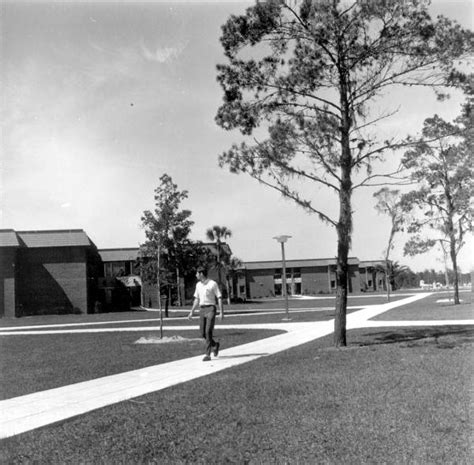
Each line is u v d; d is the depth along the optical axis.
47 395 8.59
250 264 98.62
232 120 13.12
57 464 4.82
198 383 8.70
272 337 17.92
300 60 13.01
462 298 38.97
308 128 12.60
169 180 21.19
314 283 98.50
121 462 4.77
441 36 11.55
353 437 5.10
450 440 4.86
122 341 18.56
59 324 35.50
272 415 6.11
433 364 9.15
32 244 55.66
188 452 4.95
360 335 16.75
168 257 35.25
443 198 28.72
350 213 13.20
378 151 12.94
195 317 36.91
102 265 70.94
